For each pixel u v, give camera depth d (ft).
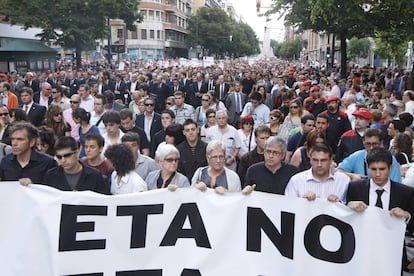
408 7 54.34
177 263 14.11
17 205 13.88
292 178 15.34
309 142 18.95
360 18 57.72
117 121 21.95
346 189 14.82
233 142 24.49
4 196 13.84
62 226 13.82
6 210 13.83
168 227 14.20
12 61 90.02
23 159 16.07
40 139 19.17
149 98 28.96
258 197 14.11
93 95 44.88
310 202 13.83
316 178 14.93
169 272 14.10
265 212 14.07
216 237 14.14
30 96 30.73
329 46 127.34
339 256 13.64
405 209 14.01
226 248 14.12
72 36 116.37
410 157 20.85
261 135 19.75
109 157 15.84
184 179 16.60
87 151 17.44
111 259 13.97
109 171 17.11
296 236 13.89
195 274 14.05
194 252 14.12
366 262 13.43
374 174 13.88
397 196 14.01
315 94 35.91
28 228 13.80
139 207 14.14
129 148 16.08
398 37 71.56
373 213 13.38
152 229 14.16
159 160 16.20
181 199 14.24
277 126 26.53
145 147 24.35
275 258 13.97
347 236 13.58
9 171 15.97
